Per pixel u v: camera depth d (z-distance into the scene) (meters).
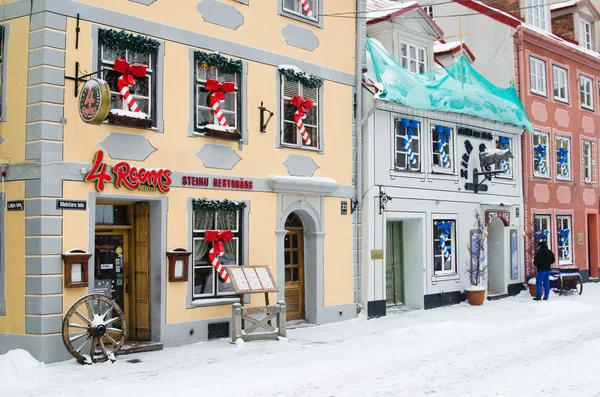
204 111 13.34
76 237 11.06
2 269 11.12
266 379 9.27
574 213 25.62
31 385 9.02
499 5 24.92
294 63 15.08
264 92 14.38
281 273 14.51
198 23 13.10
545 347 11.66
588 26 28.20
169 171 12.38
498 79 23.06
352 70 16.69
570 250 25.39
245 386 8.84
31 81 10.94
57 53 10.97
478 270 19.69
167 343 12.20
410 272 18.75
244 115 13.88
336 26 16.30
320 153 15.68
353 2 16.83
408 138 18.11
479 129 20.92
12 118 11.18
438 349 11.66
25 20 11.12
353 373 9.61
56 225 10.80
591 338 12.60
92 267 11.23
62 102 10.99
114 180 11.59
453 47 21.50
